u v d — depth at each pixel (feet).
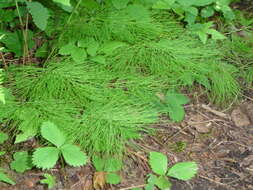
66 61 2.34
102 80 2.28
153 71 2.44
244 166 2.08
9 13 2.58
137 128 2.05
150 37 2.57
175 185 1.94
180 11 2.59
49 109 2.07
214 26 3.02
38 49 2.58
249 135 2.28
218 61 2.62
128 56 2.43
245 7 3.43
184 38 2.59
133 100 2.23
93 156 2.00
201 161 2.10
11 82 2.33
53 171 1.97
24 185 1.89
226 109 2.45
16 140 1.94
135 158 2.06
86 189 1.90
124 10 2.58
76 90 2.18
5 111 2.07
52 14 2.65
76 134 2.00
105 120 2.04
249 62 2.72
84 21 2.58
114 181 1.91
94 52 2.26
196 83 2.61
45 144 2.02
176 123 2.32
